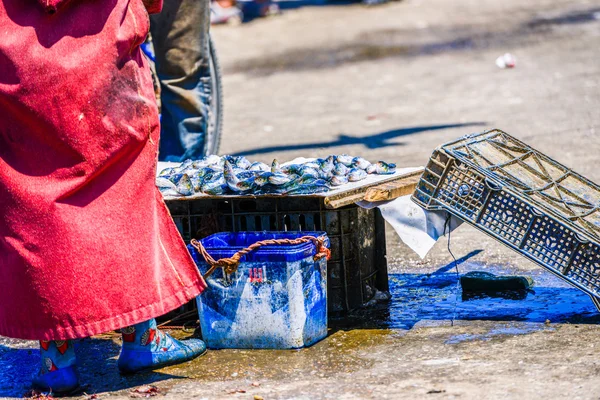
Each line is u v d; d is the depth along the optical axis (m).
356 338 6.71
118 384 6.16
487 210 6.63
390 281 8.20
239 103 20.73
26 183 5.75
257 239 6.89
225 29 34.34
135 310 5.89
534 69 21.53
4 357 6.93
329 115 18.23
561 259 6.51
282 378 6.00
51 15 5.66
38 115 5.64
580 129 14.54
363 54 26.89
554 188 7.04
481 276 7.74
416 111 17.80
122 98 5.81
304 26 34.12
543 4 34.84
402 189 6.90
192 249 6.60
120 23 5.80
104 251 5.80
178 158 10.74
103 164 5.79
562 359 5.92
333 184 6.93
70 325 5.80
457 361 6.05
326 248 6.70
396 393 5.56
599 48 23.72
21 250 5.77
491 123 15.80
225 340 6.65
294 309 6.46
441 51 26.02
